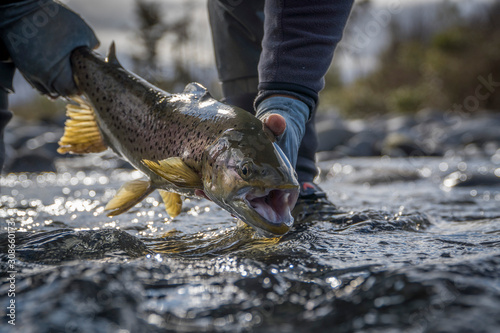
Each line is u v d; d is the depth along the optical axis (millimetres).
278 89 2447
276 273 1626
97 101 3182
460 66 22875
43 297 1286
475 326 1092
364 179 6766
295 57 2461
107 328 1158
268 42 2545
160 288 1459
